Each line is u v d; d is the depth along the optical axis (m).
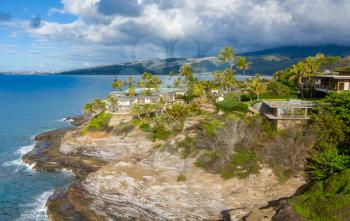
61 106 186.88
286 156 54.41
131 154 75.88
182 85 128.25
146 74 113.62
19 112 162.12
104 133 89.19
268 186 50.69
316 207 40.31
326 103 62.19
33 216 51.53
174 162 58.06
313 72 86.19
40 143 96.12
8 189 62.19
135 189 52.84
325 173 48.25
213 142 60.22
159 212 49.34
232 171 54.19
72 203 53.94
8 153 86.31
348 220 37.38
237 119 64.06
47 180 67.06
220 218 46.88
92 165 75.31
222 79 112.62
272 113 65.94
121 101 109.12
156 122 84.44
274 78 116.38
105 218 49.94
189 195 50.41
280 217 41.50
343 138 53.44
